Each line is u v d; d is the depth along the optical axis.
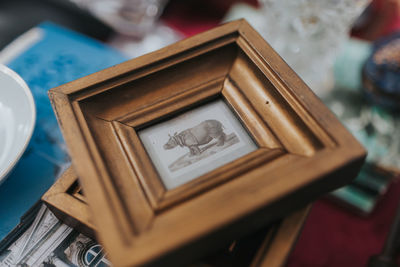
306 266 0.73
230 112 0.38
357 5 0.72
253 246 0.35
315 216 0.77
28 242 0.41
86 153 0.32
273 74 0.35
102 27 0.87
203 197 0.30
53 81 0.57
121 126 0.36
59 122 0.33
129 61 0.37
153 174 0.33
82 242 0.41
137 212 0.30
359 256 0.74
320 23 0.76
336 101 0.78
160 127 0.37
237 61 0.39
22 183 0.46
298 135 0.33
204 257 0.34
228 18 0.92
